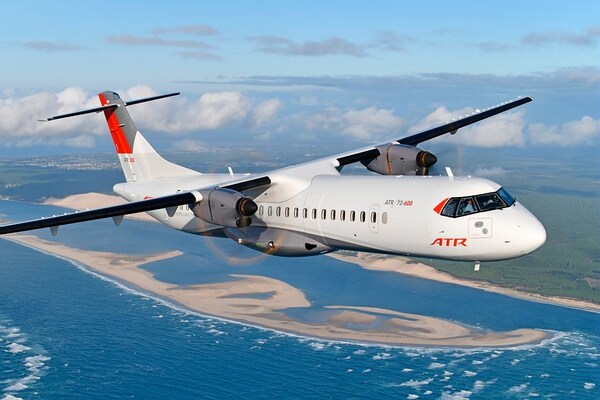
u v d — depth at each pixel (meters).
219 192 34.78
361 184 33.94
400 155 39.31
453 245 30.41
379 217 32.25
